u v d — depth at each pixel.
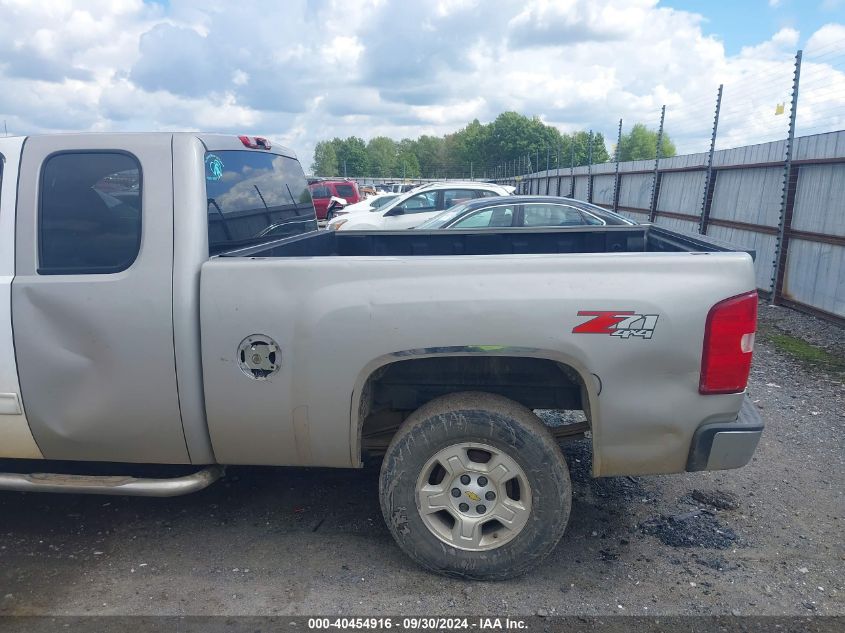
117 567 3.19
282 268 2.90
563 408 3.25
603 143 71.19
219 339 2.92
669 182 15.38
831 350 7.26
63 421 3.09
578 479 4.07
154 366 2.98
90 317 2.98
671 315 2.72
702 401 2.79
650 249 4.83
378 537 3.44
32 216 3.10
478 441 2.90
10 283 3.06
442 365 3.16
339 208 25.77
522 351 2.79
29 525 3.59
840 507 3.75
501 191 14.28
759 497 3.86
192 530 3.52
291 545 3.37
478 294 2.79
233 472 4.20
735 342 2.74
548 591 2.98
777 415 5.20
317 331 2.86
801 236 9.25
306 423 2.96
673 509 3.72
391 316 2.83
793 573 3.12
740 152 11.36
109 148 3.10
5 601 2.93
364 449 3.44
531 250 4.99
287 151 4.59
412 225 14.19
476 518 2.97
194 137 3.17
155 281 2.96
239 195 3.66
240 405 2.96
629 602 2.91
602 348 2.76
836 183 8.49
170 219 3.00
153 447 3.11
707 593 2.97
